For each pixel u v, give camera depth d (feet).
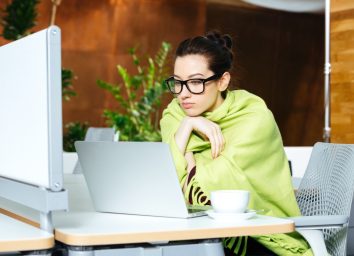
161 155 5.56
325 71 14.93
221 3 25.29
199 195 6.77
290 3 23.62
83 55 26.78
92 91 26.91
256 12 24.59
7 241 4.73
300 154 13.74
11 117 5.61
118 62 27.20
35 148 5.19
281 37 24.32
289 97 24.61
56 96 4.97
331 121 15.31
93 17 26.84
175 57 7.25
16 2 19.90
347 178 7.04
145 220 5.68
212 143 7.06
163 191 5.73
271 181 7.14
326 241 7.02
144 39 27.40
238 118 7.30
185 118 7.26
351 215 8.64
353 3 14.74
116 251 5.05
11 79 5.58
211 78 7.12
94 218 5.81
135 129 22.67
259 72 24.72
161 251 5.14
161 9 27.53
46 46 4.94
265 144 7.14
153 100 22.81
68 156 14.40
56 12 26.27
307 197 7.62
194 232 5.19
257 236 6.53
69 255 4.99
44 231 5.12
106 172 6.01
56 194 5.02
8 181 5.73
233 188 6.89
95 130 12.50
